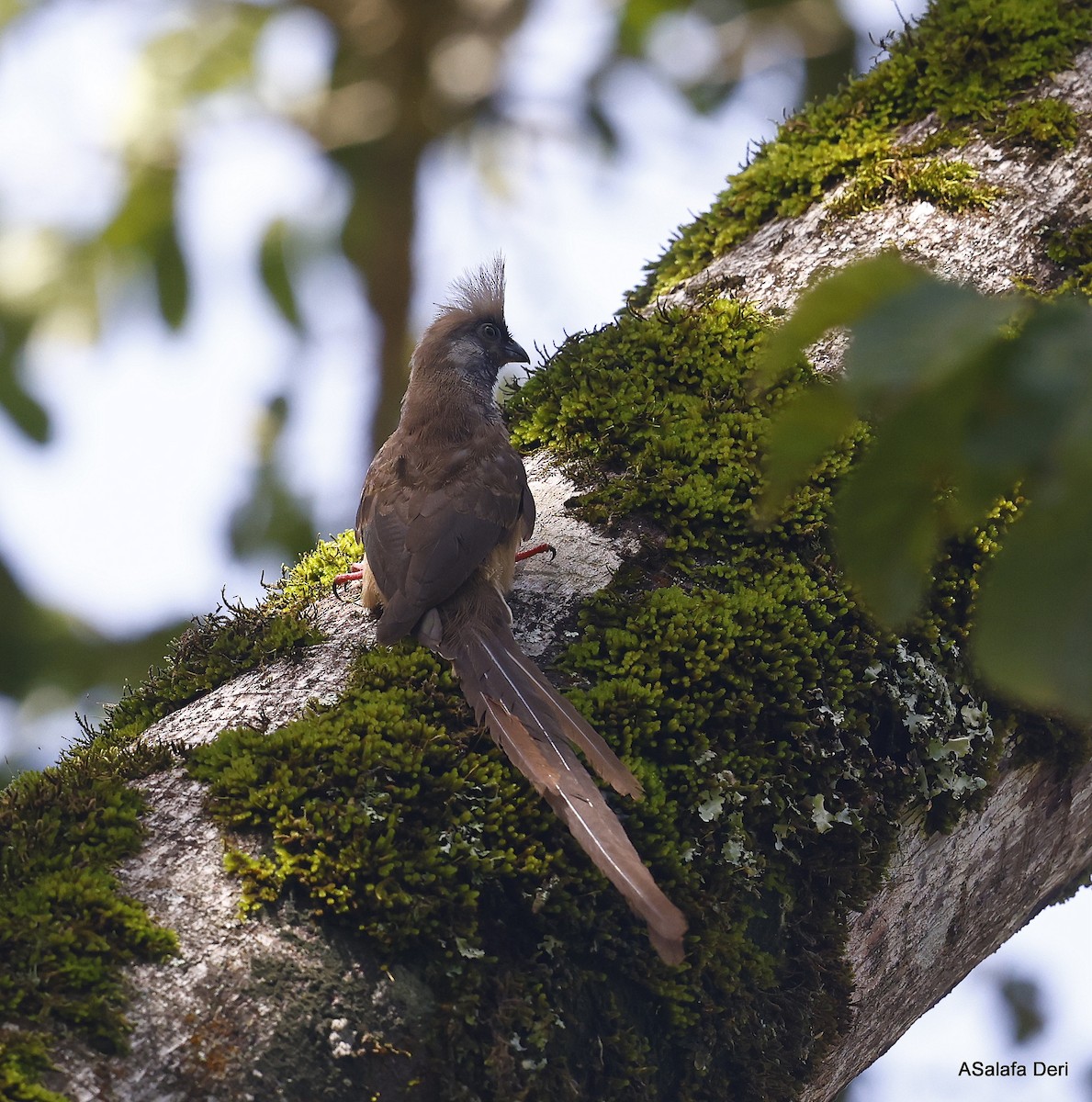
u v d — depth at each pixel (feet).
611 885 19.34
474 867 18.71
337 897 17.74
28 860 17.79
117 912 16.98
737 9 49.62
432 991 17.72
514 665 21.89
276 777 18.92
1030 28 29.66
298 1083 16.46
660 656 21.99
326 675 22.33
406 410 32.01
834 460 24.52
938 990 24.77
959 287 10.49
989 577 10.16
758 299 27.94
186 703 22.63
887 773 22.07
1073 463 9.54
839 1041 21.79
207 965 16.92
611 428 26.25
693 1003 19.69
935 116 29.60
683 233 31.83
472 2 51.37
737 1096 20.21
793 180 29.94
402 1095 17.04
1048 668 9.59
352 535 28.96
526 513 25.84
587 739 20.22
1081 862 28.50
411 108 50.80
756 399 25.84
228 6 47.55
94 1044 15.85
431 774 19.57
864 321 10.50
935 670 22.99
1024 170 28.09
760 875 20.80
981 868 24.35
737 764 21.08
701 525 24.29
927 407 10.26
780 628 22.35
